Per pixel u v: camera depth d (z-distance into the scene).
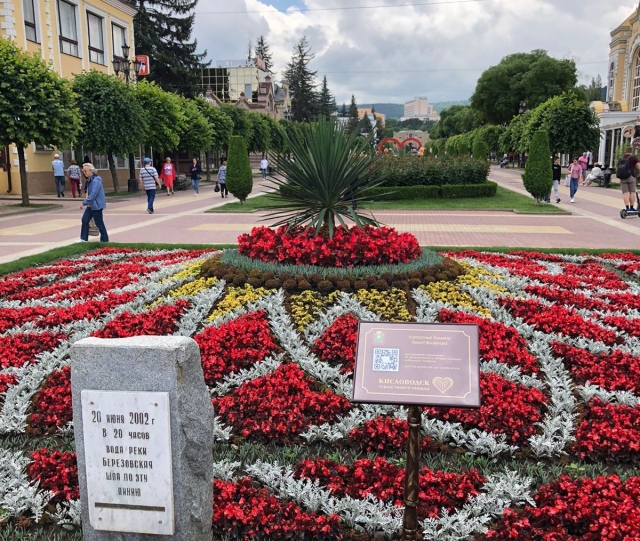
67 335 5.93
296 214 7.76
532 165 19.20
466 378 2.85
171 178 27.25
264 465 3.66
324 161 7.23
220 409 4.37
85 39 29.00
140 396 2.60
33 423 4.33
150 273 8.80
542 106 38.94
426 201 22.05
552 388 4.62
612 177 37.12
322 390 4.78
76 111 21.02
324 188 7.35
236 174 20.42
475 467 3.78
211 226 15.59
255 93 73.81
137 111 25.75
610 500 3.16
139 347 2.60
